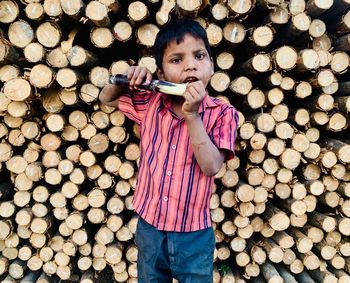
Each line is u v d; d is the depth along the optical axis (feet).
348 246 6.66
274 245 6.48
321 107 6.00
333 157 6.15
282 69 5.55
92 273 6.89
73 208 6.51
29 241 6.57
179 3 5.00
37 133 5.79
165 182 3.86
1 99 5.49
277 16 5.55
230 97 6.47
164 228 3.98
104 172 6.25
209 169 3.50
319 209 7.11
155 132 4.00
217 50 6.05
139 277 4.65
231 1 5.27
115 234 6.53
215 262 6.97
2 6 5.09
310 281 6.74
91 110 6.18
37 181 6.10
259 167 6.24
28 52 5.16
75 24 5.61
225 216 6.66
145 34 5.36
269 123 5.89
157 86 3.61
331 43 6.37
